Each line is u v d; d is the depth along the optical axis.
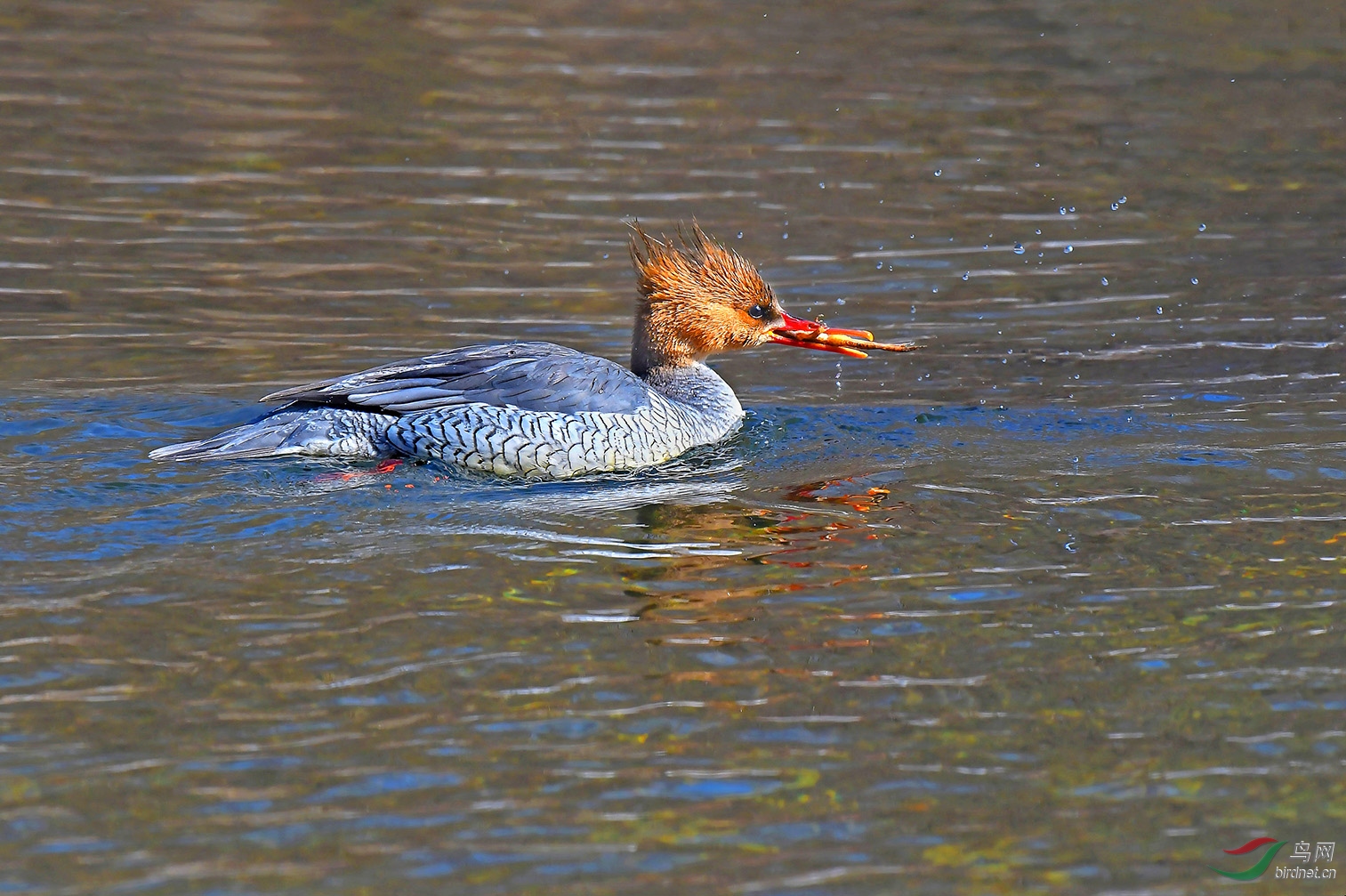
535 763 8.25
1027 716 8.82
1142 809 8.02
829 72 25.62
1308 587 10.45
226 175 20.94
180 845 7.52
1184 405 14.77
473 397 12.95
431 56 25.72
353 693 8.85
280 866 7.40
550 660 9.29
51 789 7.89
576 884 7.34
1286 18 28.59
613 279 18.30
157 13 27.14
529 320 17.05
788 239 19.45
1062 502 12.12
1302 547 11.15
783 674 9.23
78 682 8.87
